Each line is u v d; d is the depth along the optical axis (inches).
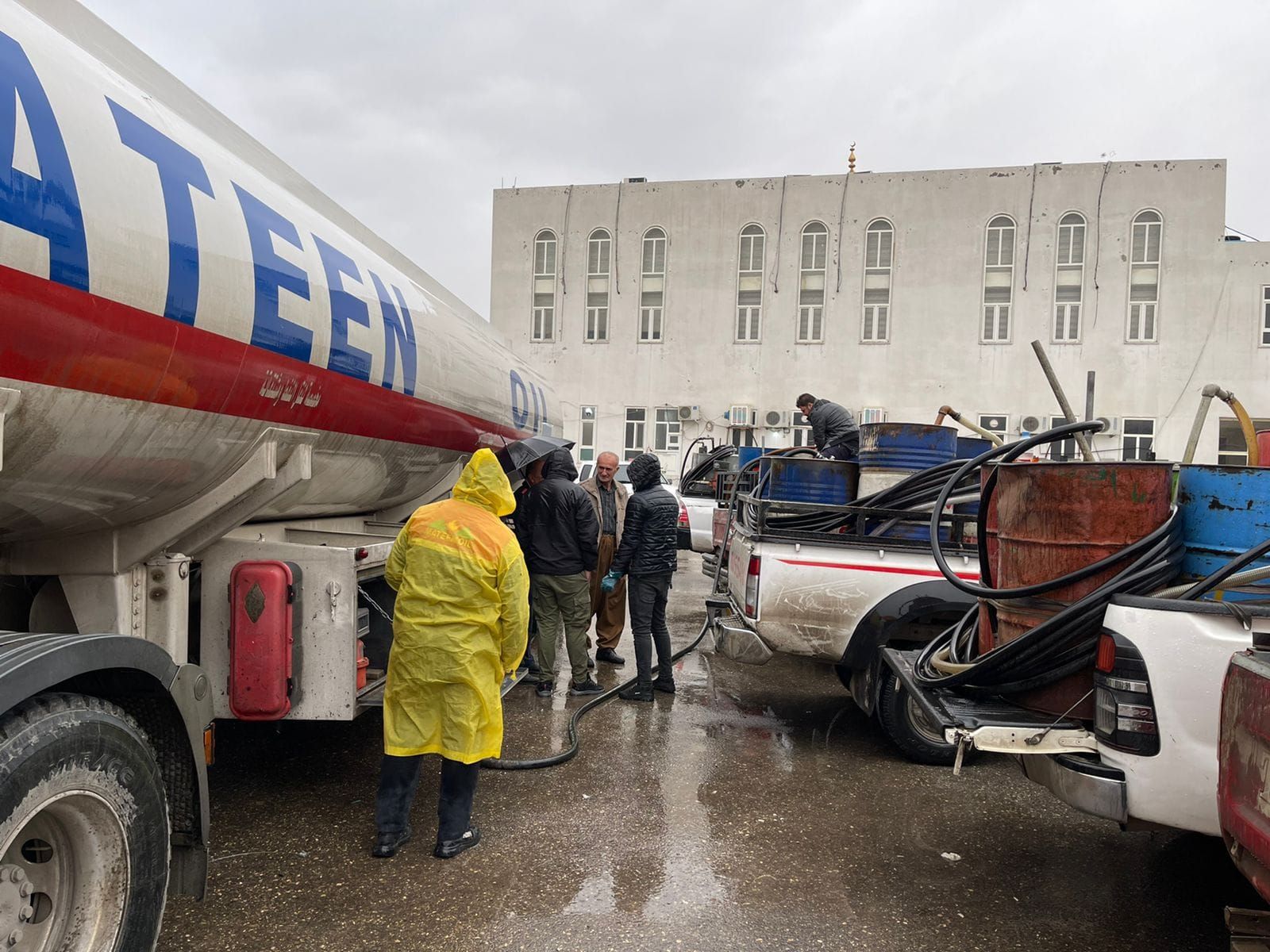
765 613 186.9
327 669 135.7
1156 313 924.6
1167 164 917.2
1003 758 186.7
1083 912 119.2
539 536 217.9
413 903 115.1
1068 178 936.3
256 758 170.4
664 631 230.7
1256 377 906.7
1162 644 105.0
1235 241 951.0
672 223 1020.5
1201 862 136.5
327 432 147.4
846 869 130.2
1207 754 102.8
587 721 203.6
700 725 203.9
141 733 85.4
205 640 135.0
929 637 191.9
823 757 184.2
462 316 240.1
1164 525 117.4
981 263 954.1
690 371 1018.7
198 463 117.3
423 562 123.3
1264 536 112.0
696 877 125.5
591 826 142.7
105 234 88.7
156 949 99.4
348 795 152.9
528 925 110.3
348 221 181.9
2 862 72.4
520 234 1051.3
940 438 205.8
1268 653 90.0
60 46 95.6
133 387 97.2
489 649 124.9
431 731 125.6
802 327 1000.9
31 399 84.9
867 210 978.7
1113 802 106.5
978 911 118.7
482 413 235.8
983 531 148.2
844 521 204.2
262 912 111.6
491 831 139.6
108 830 80.1
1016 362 948.6
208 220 108.7
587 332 1043.9
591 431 1039.6
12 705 69.2
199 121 131.6
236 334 113.0
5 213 76.7
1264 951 89.1
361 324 151.3
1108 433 925.8
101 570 120.8
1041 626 118.3
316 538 177.3
